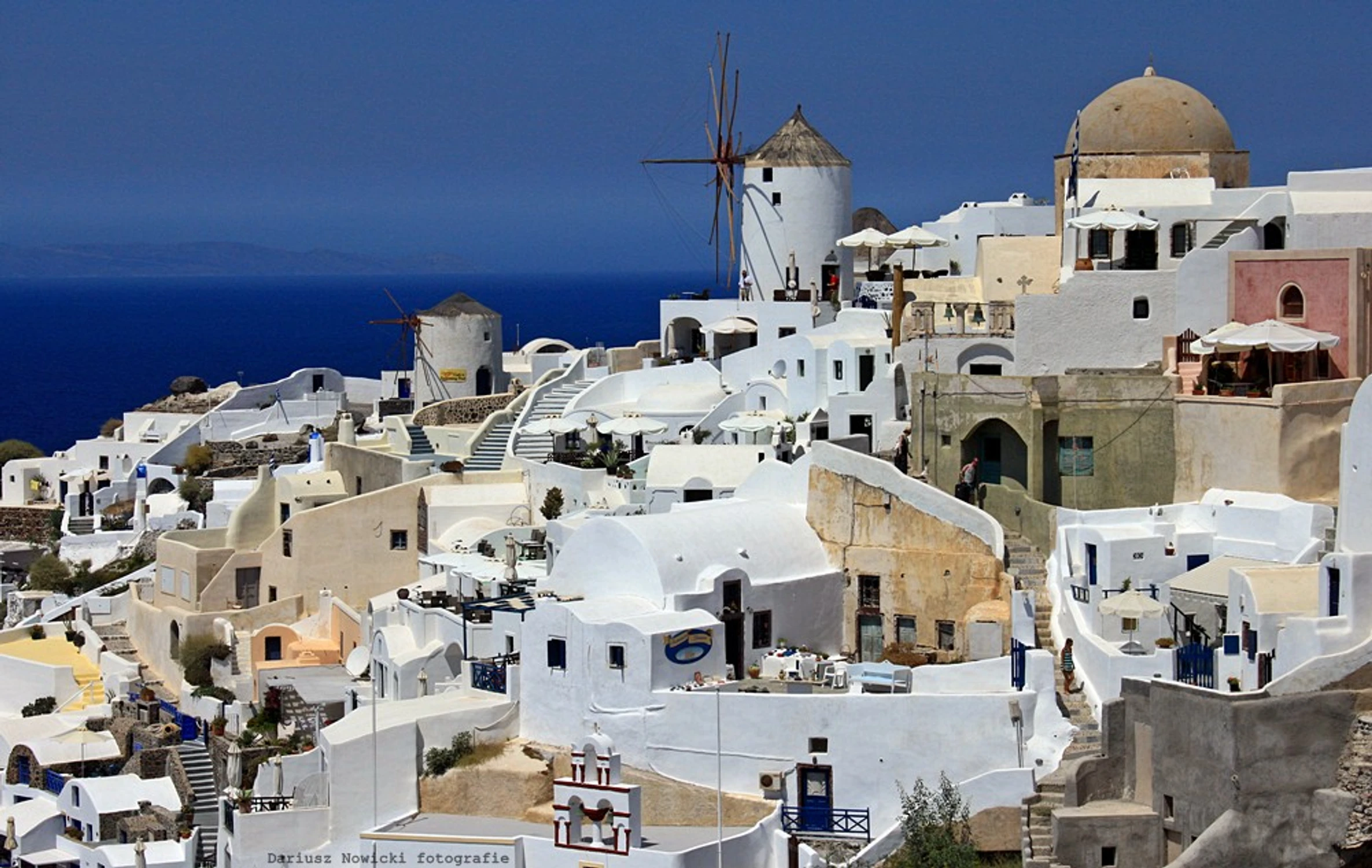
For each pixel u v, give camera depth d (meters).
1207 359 83.12
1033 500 81.81
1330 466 79.25
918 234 106.56
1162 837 63.03
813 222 111.31
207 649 94.06
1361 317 81.00
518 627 80.12
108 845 79.56
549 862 70.19
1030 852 63.66
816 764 70.81
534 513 99.19
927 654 78.94
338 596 98.00
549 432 105.00
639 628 73.19
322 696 86.19
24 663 97.50
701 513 81.19
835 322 102.38
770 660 75.81
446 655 83.12
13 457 142.88
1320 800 61.03
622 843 68.44
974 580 78.56
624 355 116.81
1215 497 78.62
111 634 102.38
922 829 66.56
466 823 74.38
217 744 85.19
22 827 83.56
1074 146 94.50
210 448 127.44
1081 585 74.69
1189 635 71.69
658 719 72.75
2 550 123.88
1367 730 61.09
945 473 85.12
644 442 102.50
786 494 85.44
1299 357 82.06
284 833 75.38
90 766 87.50
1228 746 60.88
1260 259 84.56
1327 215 89.44
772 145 112.44
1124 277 87.25
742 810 71.19
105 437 142.25
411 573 98.88
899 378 92.00
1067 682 71.25
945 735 69.44
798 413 99.81
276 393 137.50
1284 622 64.50
